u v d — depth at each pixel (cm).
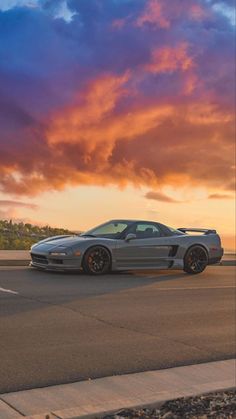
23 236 2439
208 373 611
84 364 618
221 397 502
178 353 686
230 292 1190
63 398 503
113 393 523
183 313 933
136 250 1378
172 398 493
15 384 540
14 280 1180
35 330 757
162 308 966
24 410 467
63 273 1340
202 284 1288
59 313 871
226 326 852
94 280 1249
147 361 644
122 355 662
